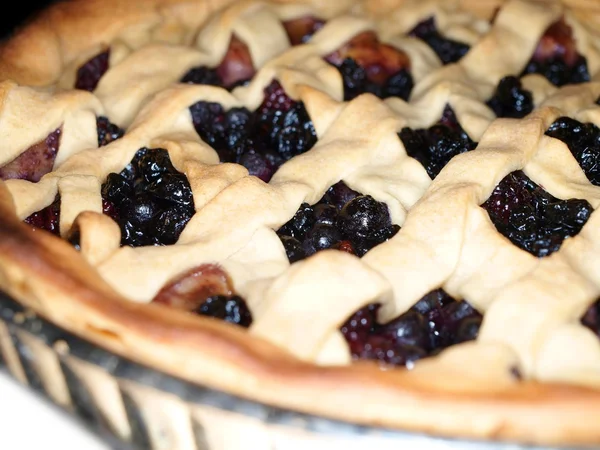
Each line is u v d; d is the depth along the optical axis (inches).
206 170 12.8
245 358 9.9
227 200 12.2
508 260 11.6
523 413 9.5
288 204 12.3
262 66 14.9
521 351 10.5
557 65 15.3
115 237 11.6
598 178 13.1
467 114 13.8
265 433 9.6
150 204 12.3
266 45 15.2
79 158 13.0
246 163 13.3
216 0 16.4
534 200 12.5
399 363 10.6
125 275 11.2
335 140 13.5
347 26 15.3
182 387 9.6
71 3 15.6
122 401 10.2
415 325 10.9
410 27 16.0
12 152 13.0
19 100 13.3
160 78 14.6
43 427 10.8
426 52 15.4
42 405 11.0
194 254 11.6
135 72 14.7
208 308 11.1
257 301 11.1
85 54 15.3
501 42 15.3
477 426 9.6
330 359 10.4
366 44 15.2
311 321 10.6
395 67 15.1
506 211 12.5
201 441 10.1
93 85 15.2
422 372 10.0
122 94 14.3
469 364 10.1
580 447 9.2
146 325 10.2
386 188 12.7
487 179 12.4
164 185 12.5
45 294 10.6
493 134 13.2
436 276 11.5
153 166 12.9
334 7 16.3
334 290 10.8
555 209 12.2
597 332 11.0
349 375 9.8
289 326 10.5
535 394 9.7
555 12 15.6
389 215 12.5
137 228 12.3
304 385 9.7
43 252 10.8
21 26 15.2
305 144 13.8
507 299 10.9
